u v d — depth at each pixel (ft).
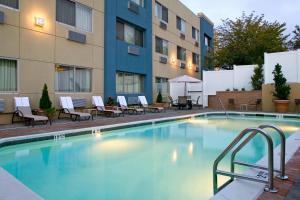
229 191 10.85
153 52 63.41
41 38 36.50
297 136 24.21
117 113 43.93
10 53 32.68
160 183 15.66
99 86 46.93
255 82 62.49
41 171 18.07
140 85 60.39
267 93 57.98
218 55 92.32
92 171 18.07
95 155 22.36
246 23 94.94
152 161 20.59
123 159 21.17
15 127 29.50
